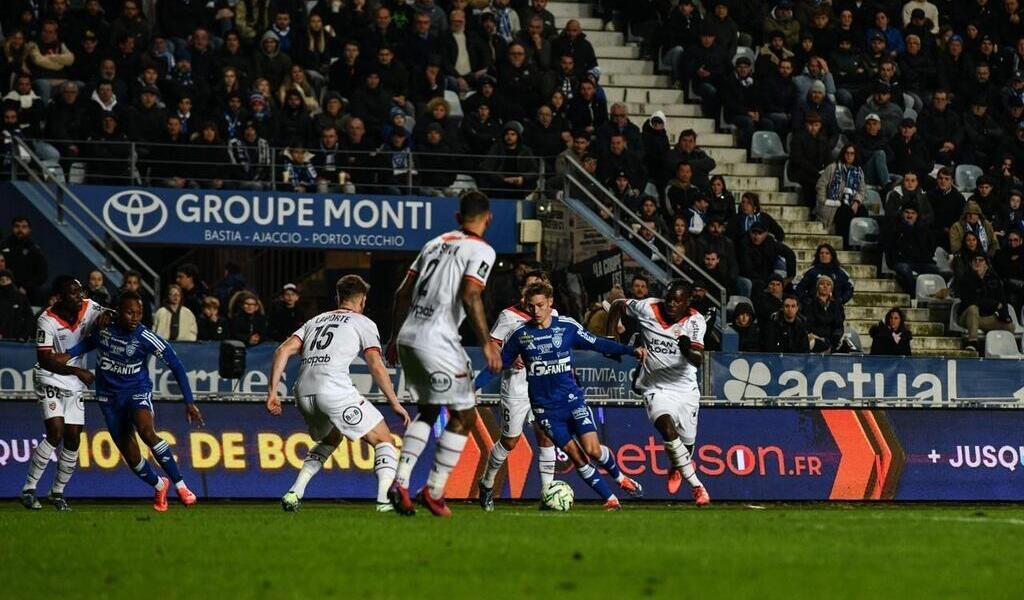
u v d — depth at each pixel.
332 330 26.05
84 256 42.47
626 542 19.05
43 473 31.88
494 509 29.67
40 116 45.34
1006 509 32.81
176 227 44.72
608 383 39.03
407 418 26.17
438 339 21.55
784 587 14.62
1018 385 41.12
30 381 36.19
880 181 52.84
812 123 51.97
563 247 46.22
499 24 53.03
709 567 16.17
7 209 43.22
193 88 46.75
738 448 34.59
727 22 55.25
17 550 18.20
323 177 46.72
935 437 35.59
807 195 52.28
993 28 61.03
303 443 33.59
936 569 16.30
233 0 52.16
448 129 47.53
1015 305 49.94
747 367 39.50
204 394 35.00
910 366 40.41
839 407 35.31
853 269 50.28
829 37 56.66
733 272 46.03
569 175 46.75
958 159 55.53
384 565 16.38
